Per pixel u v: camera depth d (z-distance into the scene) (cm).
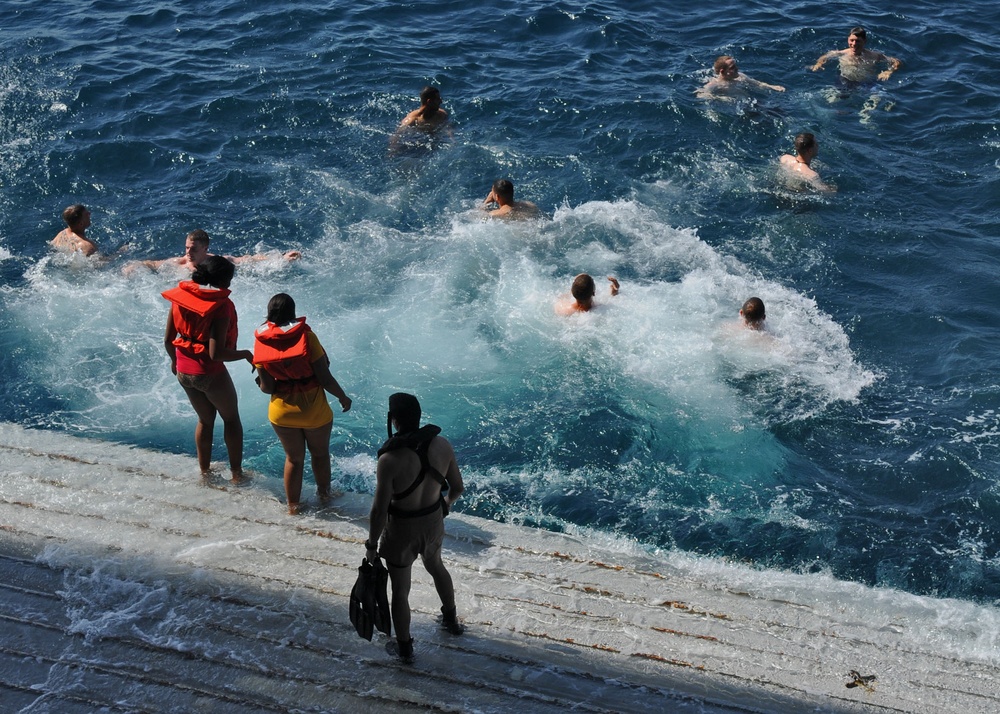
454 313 1020
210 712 521
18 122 1357
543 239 1153
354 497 736
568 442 836
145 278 1066
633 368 934
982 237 1173
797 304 1042
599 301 1033
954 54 1633
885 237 1167
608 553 698
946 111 1456
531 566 673
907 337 994
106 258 1099
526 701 543
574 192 1251
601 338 977
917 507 770
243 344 957
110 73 1495
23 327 973
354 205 1216
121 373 915
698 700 555
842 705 562
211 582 624
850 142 1373
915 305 1042
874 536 739
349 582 632
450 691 545
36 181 1238
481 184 1264
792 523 751
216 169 1279
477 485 785
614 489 785
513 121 1403
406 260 1113
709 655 595
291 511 710
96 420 848
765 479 799
